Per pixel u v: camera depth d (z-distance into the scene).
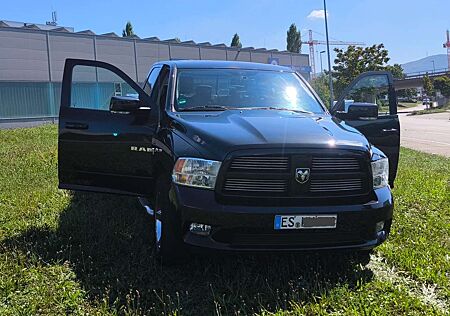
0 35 29.50
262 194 3.47
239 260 4.02
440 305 3.38
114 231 4.75
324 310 3.23
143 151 4.49
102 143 4.70
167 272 3.85
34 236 4.62
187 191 3.54
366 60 48.44
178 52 39.91
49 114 32.06
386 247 4.45
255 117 4.20
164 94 5.00
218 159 3.48
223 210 3.39
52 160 9.37
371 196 3.69
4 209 5.63
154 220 4.42
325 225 3.50
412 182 8.09
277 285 3.59
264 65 5.66
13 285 3.47
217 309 3.20
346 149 3.59
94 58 34.62
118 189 4.70
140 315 3.12
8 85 30.02
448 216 5.79
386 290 3.57
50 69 32.19
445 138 23.14
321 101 5.19
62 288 3.48
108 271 3.81
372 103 5.57
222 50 43.34
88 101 5.39
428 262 4.11
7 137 15.47
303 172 3.49
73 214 5.33
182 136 3.86
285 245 3.48
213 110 4.61
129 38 36.69
